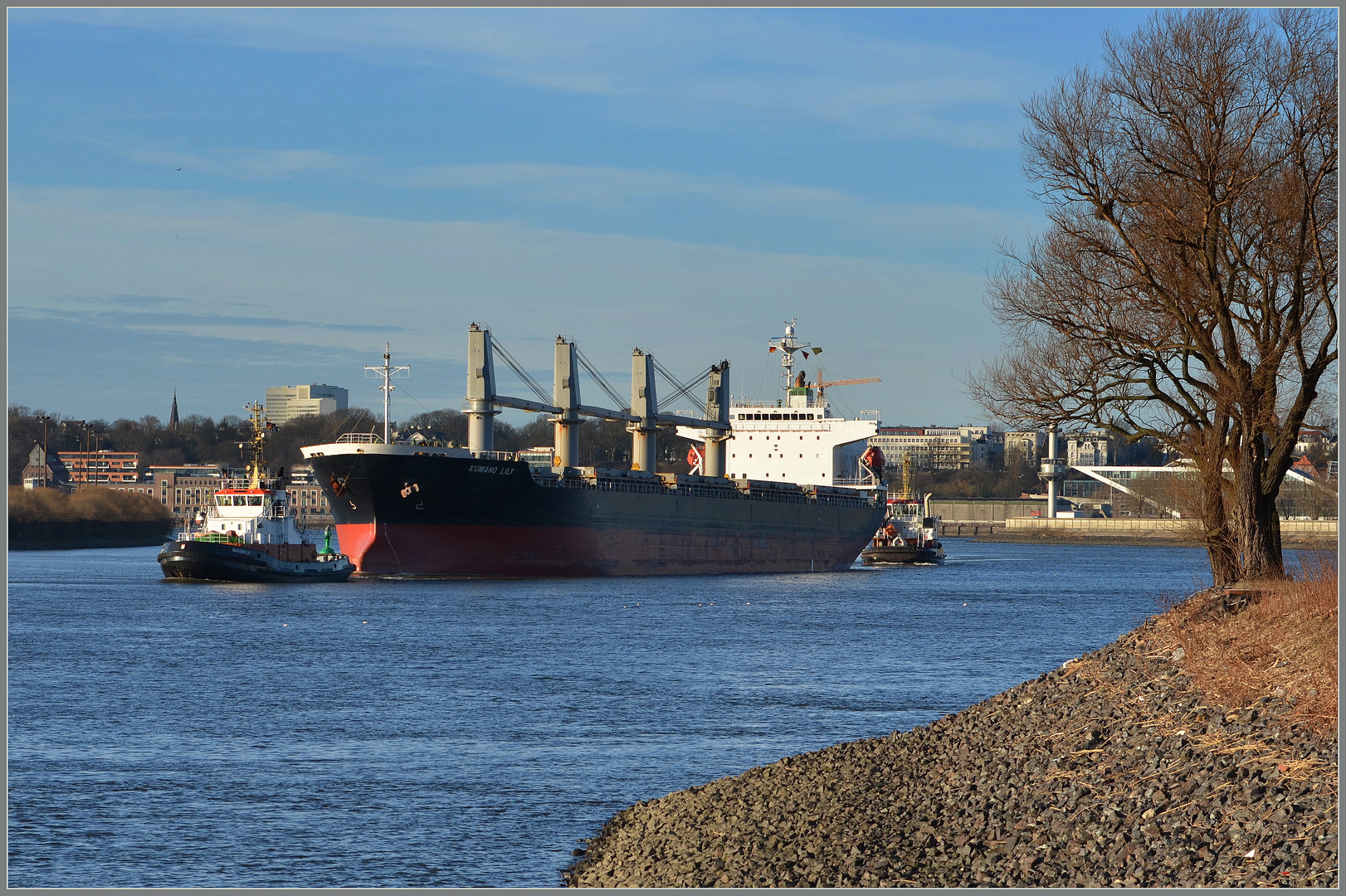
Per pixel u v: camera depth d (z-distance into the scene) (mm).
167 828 63125
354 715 92938
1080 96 86125
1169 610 75938
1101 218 84625
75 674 113750
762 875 47188
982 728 64500
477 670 116125
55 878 55938
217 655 125875
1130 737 53500
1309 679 52594
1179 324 82250
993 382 89500
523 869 56531
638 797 68688
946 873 44562
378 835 61688
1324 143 78938
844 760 64938
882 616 169625
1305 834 39719
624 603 183000
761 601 191125
